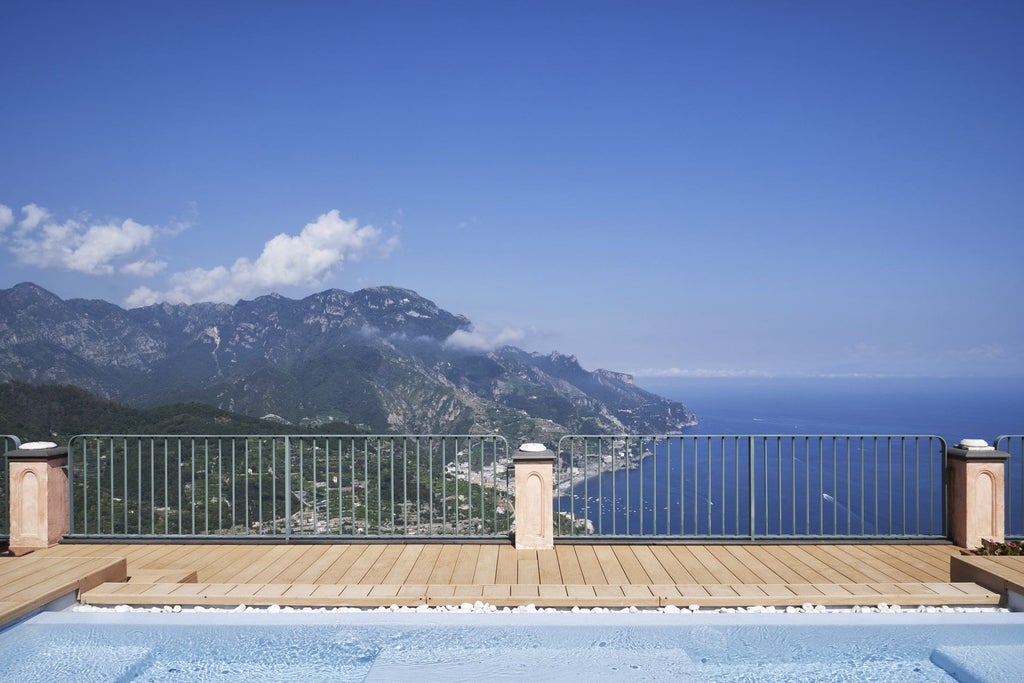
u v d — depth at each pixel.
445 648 4.09
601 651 4.07
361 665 4.00
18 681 3.70
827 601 4.45
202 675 3.90
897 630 4.13
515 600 4.49
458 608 4.43
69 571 4.72
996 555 5.49
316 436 6.60
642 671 3.87
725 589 4.61
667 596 4.46
